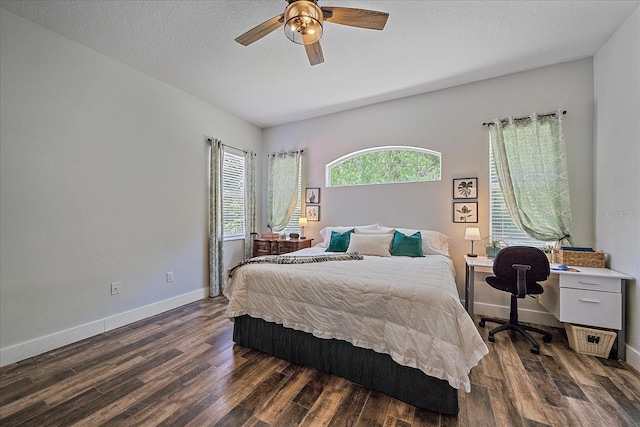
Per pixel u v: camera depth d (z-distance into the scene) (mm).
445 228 3521
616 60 2363
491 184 3277
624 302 2170
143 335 2633
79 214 2543
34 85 2260
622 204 2268
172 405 1636
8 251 2123
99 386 1818
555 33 2408
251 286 2393
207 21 2264
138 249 3047
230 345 2441
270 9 2127
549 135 2896
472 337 1523
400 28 2340
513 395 1722
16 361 2129
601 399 1676
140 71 3066
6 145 2115
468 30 2367
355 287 1922
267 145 5043
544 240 2908
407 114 3777
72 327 2480
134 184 3012
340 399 1702
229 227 4340
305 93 3646
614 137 2389
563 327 2828
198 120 3793
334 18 1789
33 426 1465
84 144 2582
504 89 3184
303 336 2121
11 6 2070
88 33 2404
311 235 4547
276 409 1605
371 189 4051
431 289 1743
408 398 1660
